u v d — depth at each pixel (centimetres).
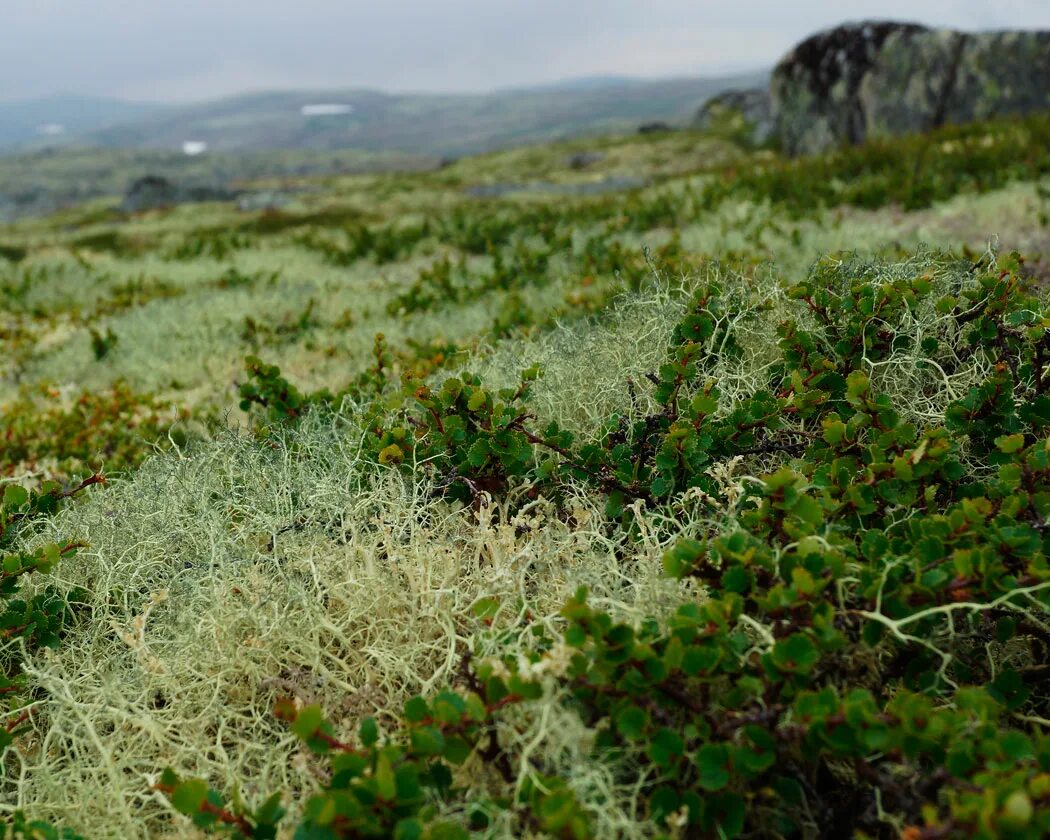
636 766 175
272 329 729
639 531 257
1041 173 1048
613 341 386
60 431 522
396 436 304
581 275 774
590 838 148
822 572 184
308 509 289
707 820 160
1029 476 209
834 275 350
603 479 271
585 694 173
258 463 330
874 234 801
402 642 233
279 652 233
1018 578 188
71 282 1212
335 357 620
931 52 2027
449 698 171
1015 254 293
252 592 241
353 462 306
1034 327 260
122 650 252
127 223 2767
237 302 834
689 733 169
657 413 305
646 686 168
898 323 315
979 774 142
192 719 213
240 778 195
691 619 177
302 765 182
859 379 246
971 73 1962
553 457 297
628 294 419
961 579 179
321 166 15588
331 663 235
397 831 143
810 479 247
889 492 220
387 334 651
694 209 1138
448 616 219
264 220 2233
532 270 834
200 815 163
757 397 289
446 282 797
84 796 197
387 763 148
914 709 153
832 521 224
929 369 302
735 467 274
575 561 242
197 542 282
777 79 2397
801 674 166
